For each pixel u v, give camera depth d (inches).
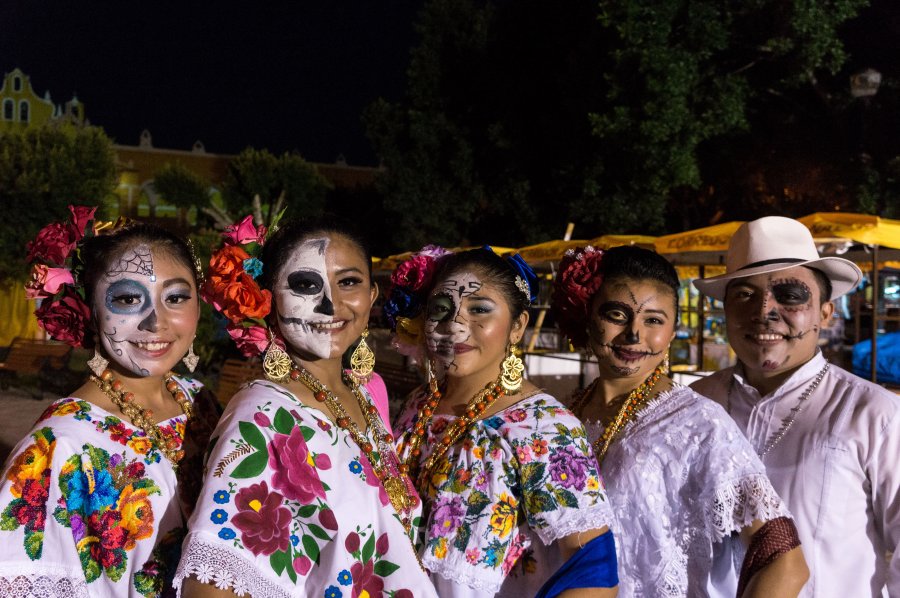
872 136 457.7
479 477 78.4
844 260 98.7
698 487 83.3
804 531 94.5
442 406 87.9
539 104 589.0
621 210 506.6
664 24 443.5
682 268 403.9
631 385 94.6
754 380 106.7
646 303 91.5
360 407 83.3
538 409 80.8
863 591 93.7
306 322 75.0
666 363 95.0
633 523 84.4
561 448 77.0
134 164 1195.9
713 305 404.8
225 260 75.1
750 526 81.0
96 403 78.0
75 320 79.4
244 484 65.5
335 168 1195.3
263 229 79.4
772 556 79.1
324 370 78.7
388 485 75.3
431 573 78.1
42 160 642.8
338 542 68.1
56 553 70.3
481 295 83.8
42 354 427.2
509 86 597.6
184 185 964.0
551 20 572.1
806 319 100.1
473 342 83.5
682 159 456.4
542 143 591.2
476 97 641.6
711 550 83.3
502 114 612.1
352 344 84.2
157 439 78.4
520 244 645.9
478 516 76.9
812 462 95.8
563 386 377.4
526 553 78.8
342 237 77.5
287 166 951.6
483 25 643.5
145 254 78.5
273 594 64.5
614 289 92.2
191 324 81.4
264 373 75.1
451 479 79.4
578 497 74.7
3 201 637.9
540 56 584.1
